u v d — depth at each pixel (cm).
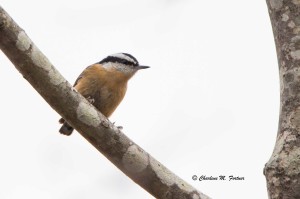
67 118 717
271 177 585
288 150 580
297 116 588
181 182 729
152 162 723
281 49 631
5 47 658
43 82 685
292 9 633
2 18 636
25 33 663
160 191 728
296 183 566
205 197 728
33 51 670
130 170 727
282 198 571
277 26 643
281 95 617
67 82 702
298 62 609
